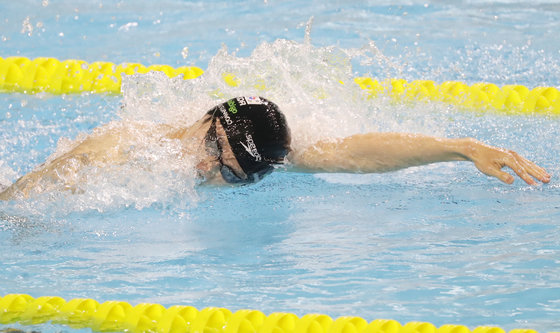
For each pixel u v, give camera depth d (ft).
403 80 51.52
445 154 27.94
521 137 40.37
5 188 31.83
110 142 31.48
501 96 48.16
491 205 31.37
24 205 30.45
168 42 62.95
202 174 30.35
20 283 25.35
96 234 29.50
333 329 21.56
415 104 47.83
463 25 66.74
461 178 35.01
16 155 38.86
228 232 29.71
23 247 28.19
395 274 25.49
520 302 23.13
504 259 26.22
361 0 74.79
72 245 28.48
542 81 51.96
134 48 61.36
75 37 64.64
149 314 22.81
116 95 51.26
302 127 31.45
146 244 28.66
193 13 72.13
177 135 30.94
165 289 24.90
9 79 52.85
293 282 25.17
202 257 27.43
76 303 23.48
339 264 26.45
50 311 23.34
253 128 27.76
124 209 31.83
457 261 26.25
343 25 66.85
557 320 21.93
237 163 28.43
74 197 30.91
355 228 29.73
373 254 27.20
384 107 45.80
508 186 33.58
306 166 30.55
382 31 65.21
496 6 72.90
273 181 35.22
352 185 34.68
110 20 69.67
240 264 26.81
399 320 22.25
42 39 63.77
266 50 39.70
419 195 33.01
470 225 29.43
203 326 22.25
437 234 28.71
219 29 66.49
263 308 23.32
